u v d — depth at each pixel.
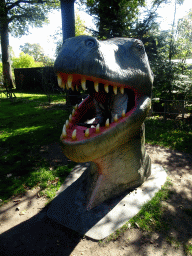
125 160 2.75
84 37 1.84
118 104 2.43
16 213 2.89
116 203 2.80
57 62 1.84
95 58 1.78
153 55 8.41
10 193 3.39
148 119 8.11
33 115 9.73
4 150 5.40
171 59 8.55
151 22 8.52
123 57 2.24
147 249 2.19
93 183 2.86
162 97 8.12
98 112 2.76
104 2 8.55
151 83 2.61
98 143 2.05
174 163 4.21
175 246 2.21
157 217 2.62
